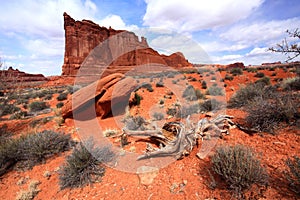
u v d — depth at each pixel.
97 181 2.76
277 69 17.95
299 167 1.88
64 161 3.60
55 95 17.81
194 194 2.12
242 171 1.94
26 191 2.69
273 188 1.87
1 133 5.96
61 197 2.53
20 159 3.85
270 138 3.02
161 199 2.16
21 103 14.29
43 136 4.13
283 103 3.50
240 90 6.15
